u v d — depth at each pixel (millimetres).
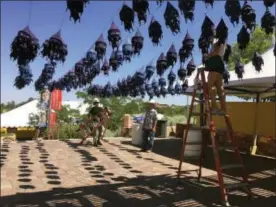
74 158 10641
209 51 7051
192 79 11789
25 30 4691
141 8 5203
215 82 7074
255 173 8711
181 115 27312
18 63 4793
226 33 6133
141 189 7148
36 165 9477
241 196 6621
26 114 31531
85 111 23531
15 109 32594
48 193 6820
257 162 10273
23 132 17312
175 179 8039
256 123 13078
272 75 10289
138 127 14109
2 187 7207
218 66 6984
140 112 23047
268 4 6035
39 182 7672
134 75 10125
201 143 7977
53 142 14180
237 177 8266
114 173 8688
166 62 7496
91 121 13562
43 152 11586
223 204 6090
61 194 6758
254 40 12461
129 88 11539
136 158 10891
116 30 5996
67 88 9531
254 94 14383
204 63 7137
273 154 11359
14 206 5992
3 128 17078
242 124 14500
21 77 5457
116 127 21078
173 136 17969
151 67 9656
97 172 8773
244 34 6230
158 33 5715
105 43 6891
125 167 9445
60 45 5172
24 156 10750
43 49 5133
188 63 8805
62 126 17344
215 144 6332
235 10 5867
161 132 17438
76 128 17281
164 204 6152
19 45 4672
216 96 7180
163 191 7008
